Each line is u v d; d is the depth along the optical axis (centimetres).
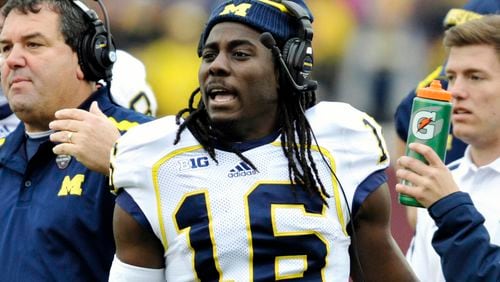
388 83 3456
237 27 1010
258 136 1031
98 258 1180
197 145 1023
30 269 1179
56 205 1186
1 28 1325
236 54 1009
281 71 1021
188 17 3422
